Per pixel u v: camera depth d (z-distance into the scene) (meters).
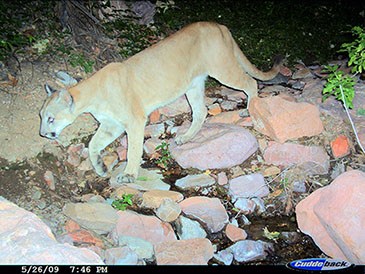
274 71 2.61
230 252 1.89
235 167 2.33
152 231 1.95
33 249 1.26
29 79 2.56
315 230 1.94
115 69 2.19
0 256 1.24
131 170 2.24
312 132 2.40
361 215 1.73
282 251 1.93
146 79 2.24
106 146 2.41
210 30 2.36
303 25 3.81
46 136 2.13
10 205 1.47
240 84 2.46
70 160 2.32
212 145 2.33
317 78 3.14
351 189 1.79
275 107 2.39
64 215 2.00
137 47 3.17
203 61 2.38
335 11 4.13
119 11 3.41
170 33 3.47
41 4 3.06
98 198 2.14
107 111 2.20
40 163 2.23
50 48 2.80
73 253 1.29
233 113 2.64
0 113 2.35
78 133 2.44
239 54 2.47
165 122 2.68
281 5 4.04
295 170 2.28
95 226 1.96
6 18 2.88
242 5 3.98
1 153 2.20
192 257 1.81
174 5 3.79
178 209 2.04
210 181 2.25
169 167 2.38
